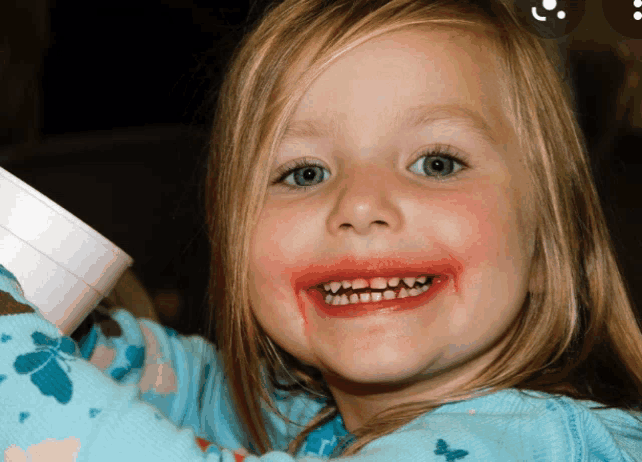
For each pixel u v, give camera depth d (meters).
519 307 0.83
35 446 0.68
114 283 0.81
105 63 2.22
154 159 1.73
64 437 0.69
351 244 0.79
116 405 0.71
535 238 0.87
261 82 0.91
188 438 0.72
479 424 0.78
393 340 0.78
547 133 0.91
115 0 2.20
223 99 1.00
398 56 0.81
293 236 0.83
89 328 1.01
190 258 1.67
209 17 2.16
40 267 0.75
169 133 1.77
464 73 0.83
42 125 2.11
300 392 1.07
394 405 0.88
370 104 0.80
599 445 0.80
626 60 1.51
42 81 2.12
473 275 0.79
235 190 0.91
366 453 0.75
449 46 0.83
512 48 0.89
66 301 0.77
